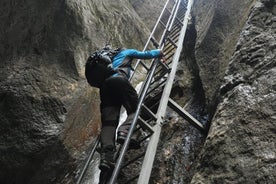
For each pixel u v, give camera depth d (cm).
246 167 295
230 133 334
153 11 1388
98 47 877
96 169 661
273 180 269
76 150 737
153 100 575
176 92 662
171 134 554
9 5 823
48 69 781
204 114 526
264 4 418
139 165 540
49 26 807
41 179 715
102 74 347
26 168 712
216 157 331
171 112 611
